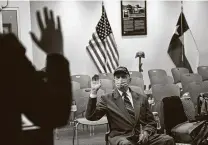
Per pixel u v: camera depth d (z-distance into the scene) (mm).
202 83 6141
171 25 8680
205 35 8945
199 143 3963
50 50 1024
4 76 984
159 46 8625
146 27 8461
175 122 4395
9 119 990
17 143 1000
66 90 1006
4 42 1005
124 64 8375
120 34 8305
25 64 1012
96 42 8031
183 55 8680
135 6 8344
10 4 6527
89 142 5547
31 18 7227
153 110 5355
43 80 1011
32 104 986
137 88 4941
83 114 5703
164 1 8594
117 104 3760
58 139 5703
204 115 4078
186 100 4707
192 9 8820
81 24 7957
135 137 3697
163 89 5641
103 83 6438
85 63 8023
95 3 8047
